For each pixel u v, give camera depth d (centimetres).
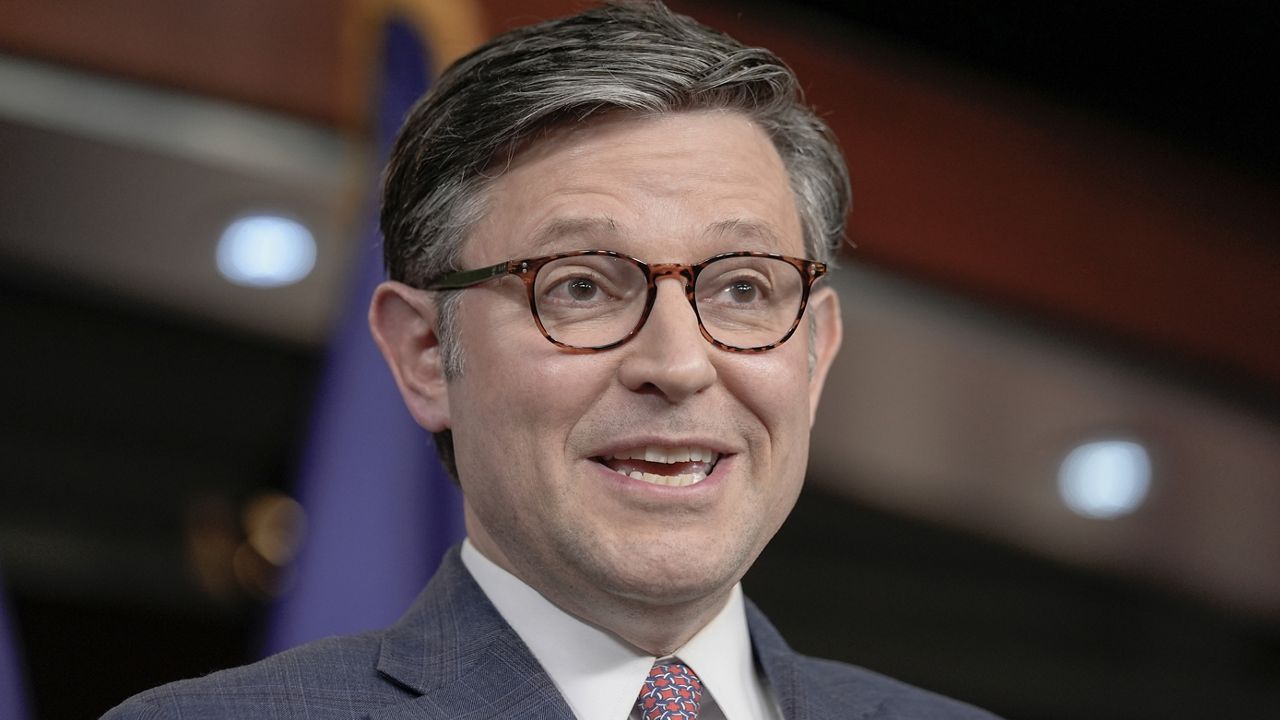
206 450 734
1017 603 944
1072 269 750
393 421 408
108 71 543
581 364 230
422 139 258
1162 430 816
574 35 252
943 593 926
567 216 237
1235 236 812
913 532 925
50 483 695
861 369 751
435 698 232
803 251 265
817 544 902
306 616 398
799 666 268
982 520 916
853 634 896
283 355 750
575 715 237
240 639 737
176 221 607
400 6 431
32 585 684
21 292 684
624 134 244
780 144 268
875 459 855
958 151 728
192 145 556
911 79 722
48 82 532
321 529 402
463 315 247
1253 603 973
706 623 249
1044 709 934
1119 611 972
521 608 247
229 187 583
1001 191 738
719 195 242
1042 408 794
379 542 400
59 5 534
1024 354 743
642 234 236
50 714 696
